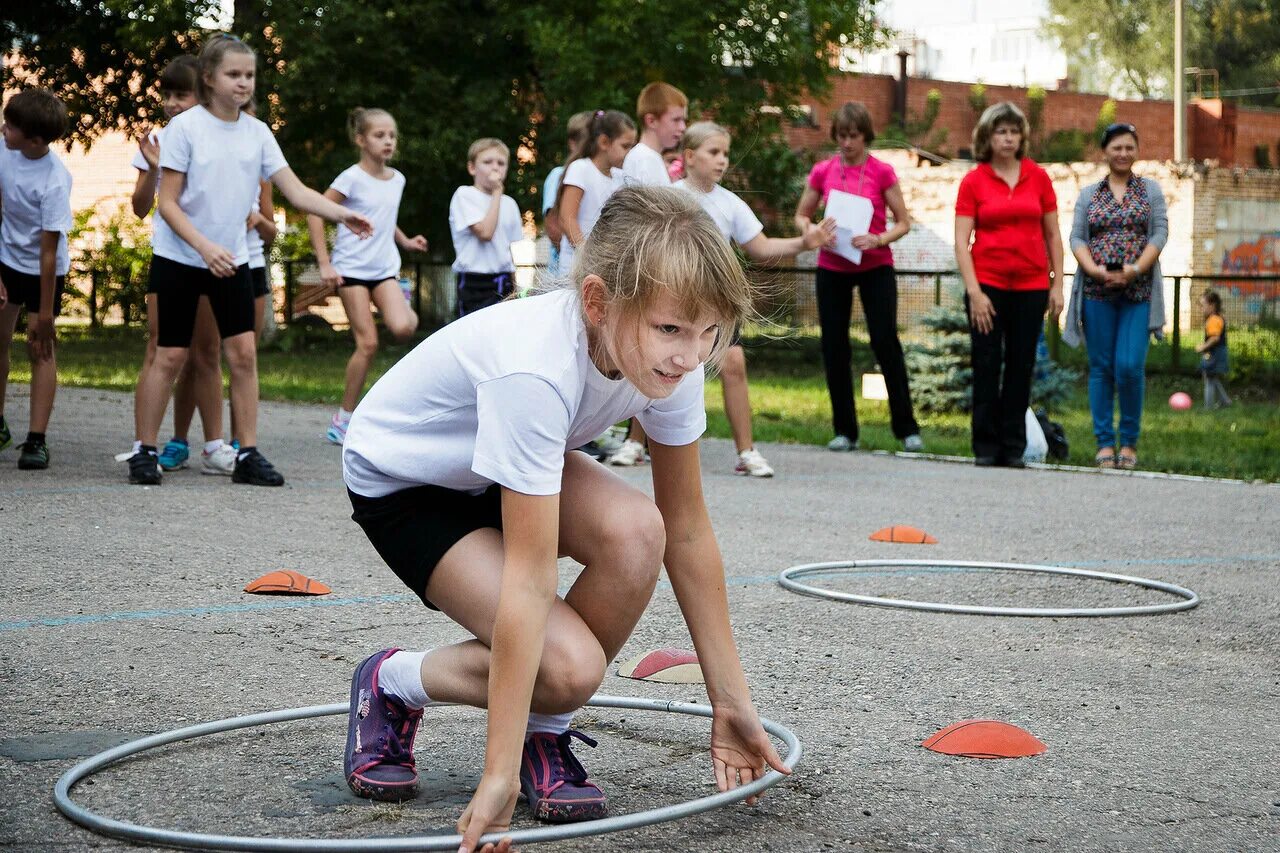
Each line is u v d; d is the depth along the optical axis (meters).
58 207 6.92
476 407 2.40
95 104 22.62
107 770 2.72
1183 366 16.61
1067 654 3.93
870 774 2.81
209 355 6.98
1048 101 43.91
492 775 2.25
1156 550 5.86
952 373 13.80
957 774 2.83
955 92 42.84
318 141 21.33
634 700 3.17
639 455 8.08
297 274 23.03
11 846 2.29
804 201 9.36
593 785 2.57
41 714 3.09
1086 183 25.89
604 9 19.19
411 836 2.34
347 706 3.04
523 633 2.26
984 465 8.96
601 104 18.77
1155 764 2.93
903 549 5.75
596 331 2.30
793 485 7.71
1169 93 59.69
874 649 3.91
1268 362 16.84
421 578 2.46
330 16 19.36
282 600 4.30
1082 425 12.25
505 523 2.30
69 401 11.34
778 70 20.47
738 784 2.63
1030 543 5.99
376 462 2.48
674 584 2.68
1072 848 2.42
